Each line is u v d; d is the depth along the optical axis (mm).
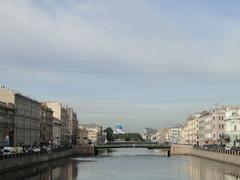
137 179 100062
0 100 158750
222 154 154875
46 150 153375
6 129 151375
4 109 149500
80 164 148500
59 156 178250
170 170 123938
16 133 164250
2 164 96312
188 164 149125
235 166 134625
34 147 165500
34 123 195250
